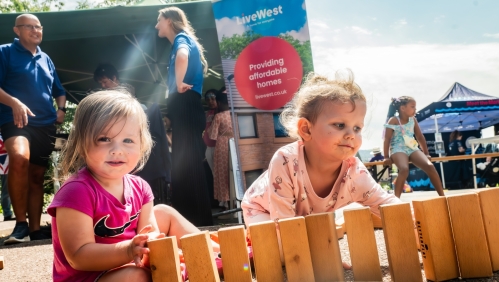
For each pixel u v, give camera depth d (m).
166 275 1.60
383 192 2.59
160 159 4.52
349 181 2.54
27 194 4.19
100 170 1.80
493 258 1.88
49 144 4.53
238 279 1.66
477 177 9.66
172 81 4.45
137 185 2.04
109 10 5.63
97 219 1.79
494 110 10.29
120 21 5.71
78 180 1.79
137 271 1.66
